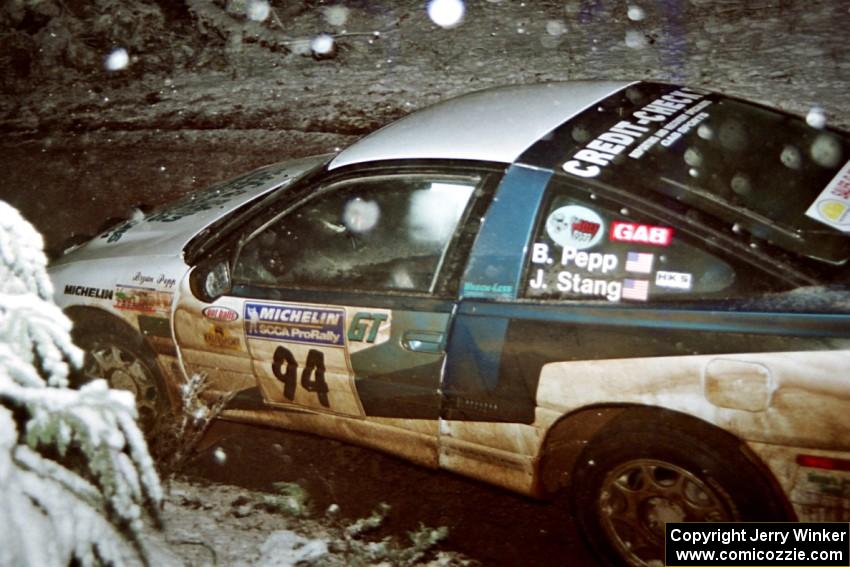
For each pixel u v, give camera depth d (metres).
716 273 2.54
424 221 3.04
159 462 3.41
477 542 3.01
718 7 8.83
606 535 2.75
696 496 2.56
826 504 2.35
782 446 2.36
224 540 2.97
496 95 3.49
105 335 3.69
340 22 9.93
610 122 3.07
